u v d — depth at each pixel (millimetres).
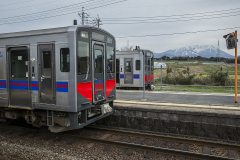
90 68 6625
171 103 9148
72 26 6023
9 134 7508
